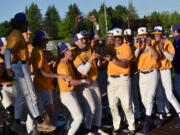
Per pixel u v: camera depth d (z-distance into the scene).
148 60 4.88
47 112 4.66
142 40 4.85
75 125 4.27
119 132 4.99
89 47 4.97
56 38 65.50
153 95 4.96
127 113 4.80
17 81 4.12
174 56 5.32
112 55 4.80
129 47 4.69
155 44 5.04
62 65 4.27
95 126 4.82
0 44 4.70
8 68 3.89
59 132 4.98
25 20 4.18
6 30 59.78
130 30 5.25
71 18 59.94
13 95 4.51
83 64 4.56
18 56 4.06
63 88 4.27
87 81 4.21
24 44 4.13
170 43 5.07
